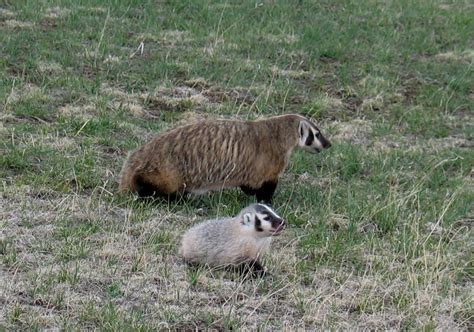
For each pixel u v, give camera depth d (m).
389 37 52.28
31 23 47.66
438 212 31.59
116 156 34.16
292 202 31.98
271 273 25.75
